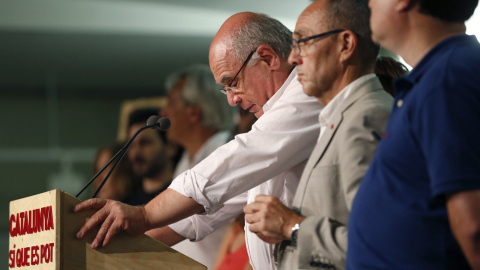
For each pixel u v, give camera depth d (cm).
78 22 1153
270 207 302
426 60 249
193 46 1209
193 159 727
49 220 321
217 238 564
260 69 386
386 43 264
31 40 1184
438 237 237
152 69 1294
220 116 739
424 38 255
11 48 1203
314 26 303
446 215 235
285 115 364
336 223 287
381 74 378
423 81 240
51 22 1148
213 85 739
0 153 1291
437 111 231
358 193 257
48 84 1309
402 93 253
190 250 561
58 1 1145
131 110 811
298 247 289
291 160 362
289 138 359
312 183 299
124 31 1164
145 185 735
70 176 1303
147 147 734
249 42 386
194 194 347
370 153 283
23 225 338
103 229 326
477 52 242
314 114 365
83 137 1317
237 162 354
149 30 1166
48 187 1299
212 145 721
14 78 1291
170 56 1248
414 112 239
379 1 260
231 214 416
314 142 363
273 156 356
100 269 325
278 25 393
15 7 1135
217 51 391
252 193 389
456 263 237
